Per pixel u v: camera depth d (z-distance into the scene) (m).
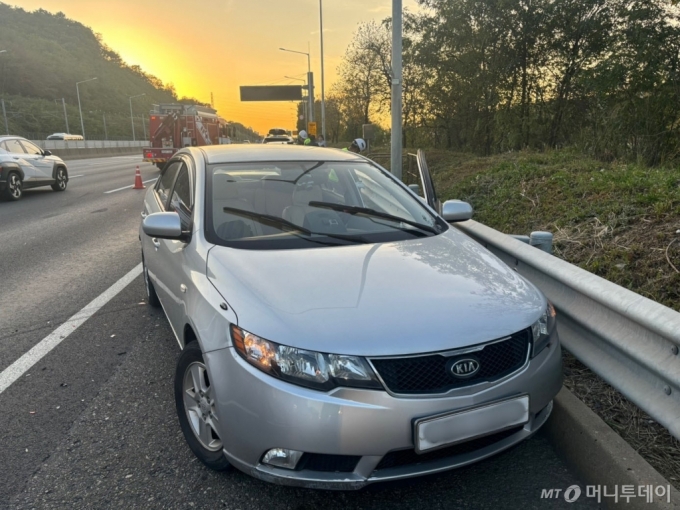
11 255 7.76
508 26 14.46
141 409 3.48
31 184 14.90
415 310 2.48
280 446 2.29
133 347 4.43
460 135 20.08
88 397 3.63
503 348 2.46
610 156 9.98
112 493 2.69
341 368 2.27
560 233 5.57
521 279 2.98
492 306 2.58
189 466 2.90
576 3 13.36
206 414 2.81
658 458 2.59
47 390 3.74
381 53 25.48
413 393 2.29
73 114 103.12
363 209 3.74
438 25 16.78
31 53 128.25
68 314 5.23
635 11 11.80
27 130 83.81
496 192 8.30
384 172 4.31
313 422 2.24
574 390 3.18
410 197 4.05
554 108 14.85
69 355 4.29
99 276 6.59
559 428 2.93
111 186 18.12
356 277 2.76
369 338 2.31
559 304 3.37
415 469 2.34
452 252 3.20
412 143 23.23
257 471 2.38
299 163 4.07
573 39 13.99
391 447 2.25
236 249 3.12
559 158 10.05
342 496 2.66
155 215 3.34
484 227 4.73
